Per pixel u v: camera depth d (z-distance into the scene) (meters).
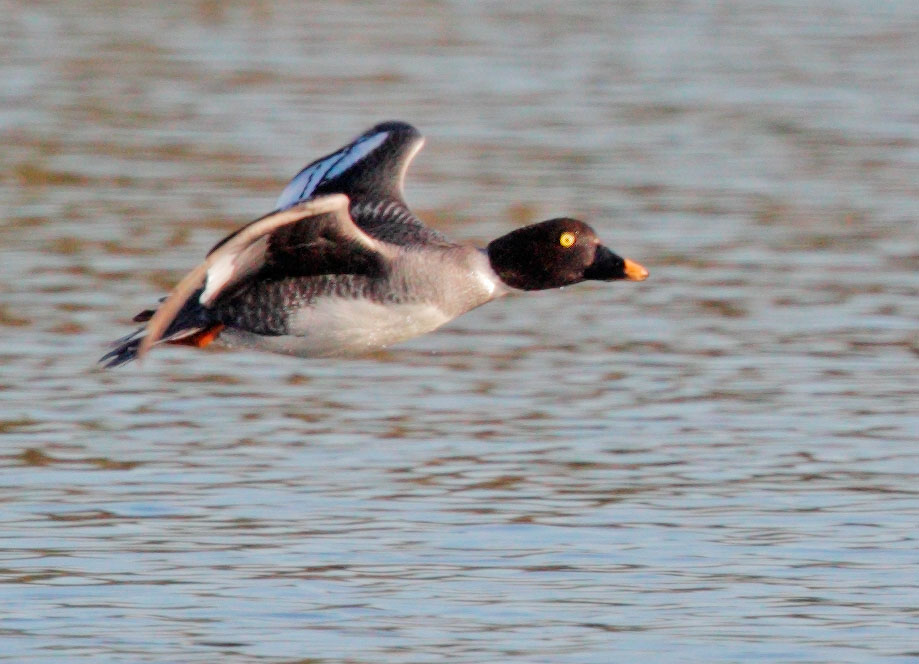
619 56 34.03
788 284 19.97
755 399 16.05
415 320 10.65
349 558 12.23
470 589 11.72
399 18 37.69
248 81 31.05
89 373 16.50
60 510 13.09
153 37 35.00
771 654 10.80
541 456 14.47
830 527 12.91
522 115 28.86
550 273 10.77
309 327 10.57
